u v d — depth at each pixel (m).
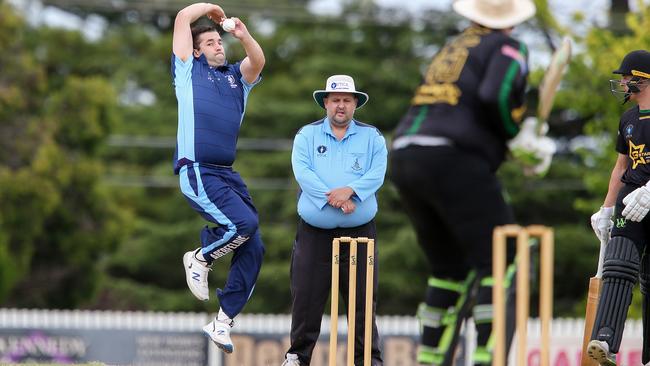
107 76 130.38
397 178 30.86
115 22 143.00
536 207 116.56
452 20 116.75
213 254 29.05
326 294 30.02
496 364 23.52
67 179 100.69
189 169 28.69
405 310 116.25
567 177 114.75
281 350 71.06
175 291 126.94
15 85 100.94
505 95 29.23
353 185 29.06
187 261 29.33
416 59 127.44
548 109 30.44
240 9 102.88
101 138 105.62
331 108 29.44
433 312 32.03
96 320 73.62
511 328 29.33
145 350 73.06
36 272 107.50
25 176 97.31
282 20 134.38
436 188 29.94
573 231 112.81
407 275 113.12
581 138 119.00
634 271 27.12
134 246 123.69
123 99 135.88
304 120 125.38
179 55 28.89
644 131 27.45
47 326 73.44
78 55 121.75
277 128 125.88
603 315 26.72
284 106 125.56
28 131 99.62
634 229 27.48
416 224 31.86
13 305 109.00
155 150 131.88
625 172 28.03
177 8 101.00
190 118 28.64
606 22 88.94
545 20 82.44
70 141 103.69
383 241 115.75
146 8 101.56
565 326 67.00
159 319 73.19
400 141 30.55
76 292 109.38
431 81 30.45
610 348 26.31
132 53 137.62
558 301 114.75
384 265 113.00
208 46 29.14
